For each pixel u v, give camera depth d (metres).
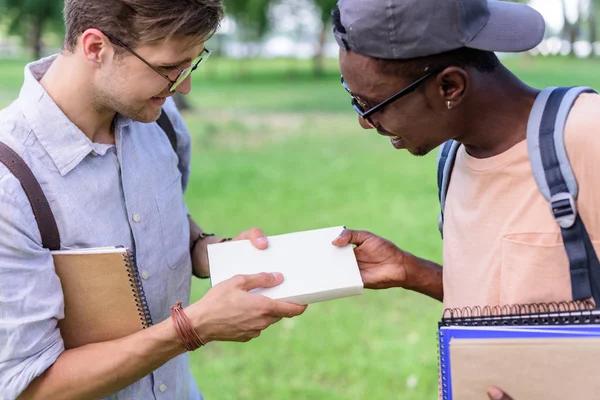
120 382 1.45
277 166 8.50
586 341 1.16
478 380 1.22
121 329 1.51
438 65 1.25
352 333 3.93
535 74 17.89
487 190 1.36
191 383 1.96
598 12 23.30
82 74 1.47
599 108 1.23
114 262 1.46
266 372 3.57
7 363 1.40
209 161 8.91
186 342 1.44
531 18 1.31
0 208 1.35
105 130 1.59
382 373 3.47
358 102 1.37
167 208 1.71
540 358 1.18
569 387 1.17
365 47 1.25
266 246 1.69
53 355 1.43
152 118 1.55
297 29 32.06
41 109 1.46
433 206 6.34
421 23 1.21
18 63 32.66
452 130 1.34
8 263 1.36
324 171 8.10
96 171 1.55
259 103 16.52
